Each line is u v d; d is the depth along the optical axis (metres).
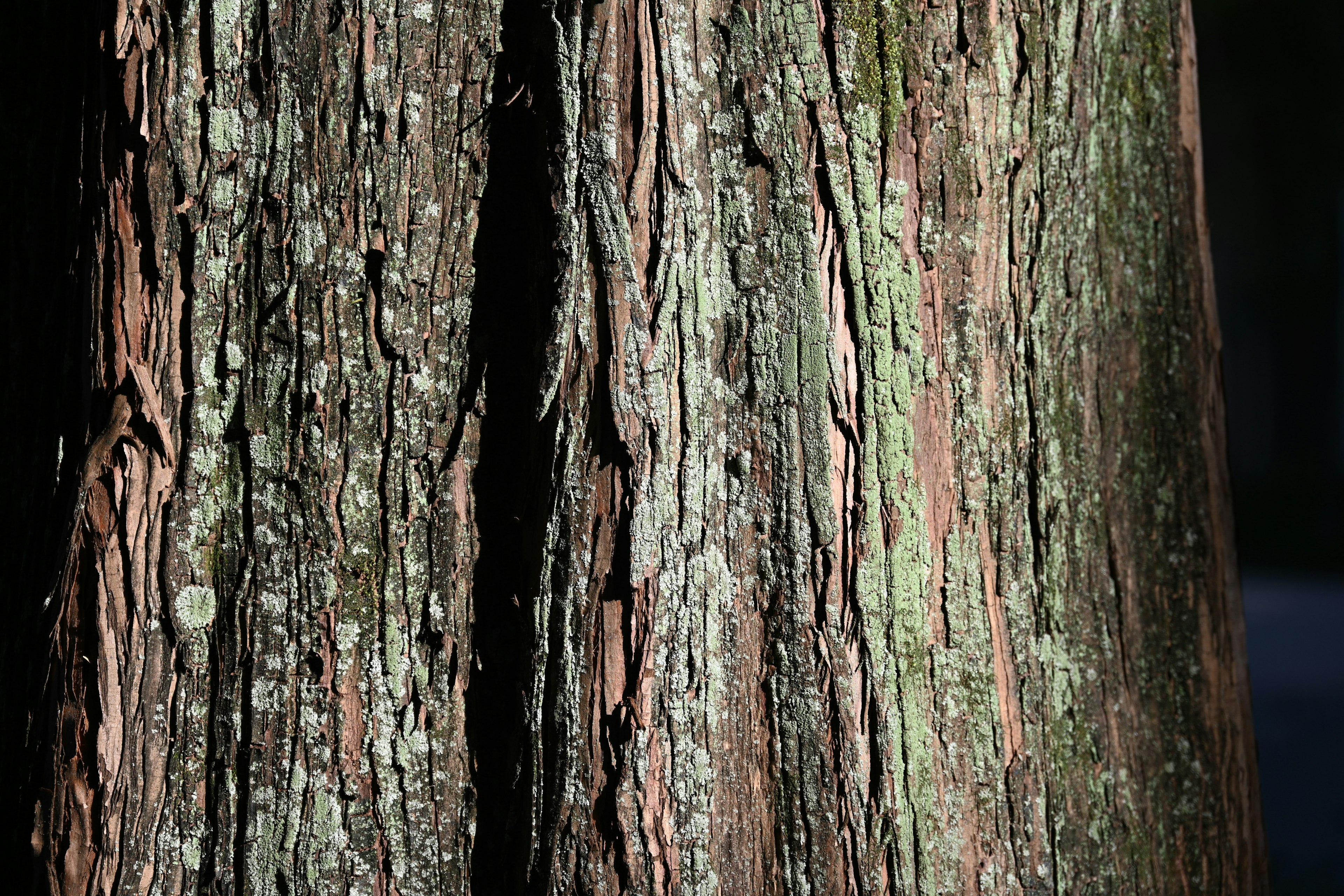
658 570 2.60
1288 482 16.02
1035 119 2.67
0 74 2.77
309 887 2.62
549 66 2.62
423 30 2.64
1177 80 2.73
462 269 2.65
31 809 2.67
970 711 2.64
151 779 2.63
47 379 2.76
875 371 2.63
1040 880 2.65
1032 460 2.67
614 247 2.61
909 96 2.64
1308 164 16.11
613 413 2.60
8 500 2.77
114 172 2.64
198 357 2.64
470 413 2.65
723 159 2.63
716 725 2.61
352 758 2.63
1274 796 5.78
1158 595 2.70
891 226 2.64
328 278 2.64
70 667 2.63
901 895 2.62
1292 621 10.60
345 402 2.64
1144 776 2.69
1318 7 15.77
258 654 2.63
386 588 2.64
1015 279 2.67
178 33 2.63
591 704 2.60
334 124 2.64
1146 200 2.72
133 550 2.63
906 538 2.63
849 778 2.62
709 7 2.62
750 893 2.62
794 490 2.62
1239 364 16.78
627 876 2.59
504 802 2.64
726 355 2.63
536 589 2.62
